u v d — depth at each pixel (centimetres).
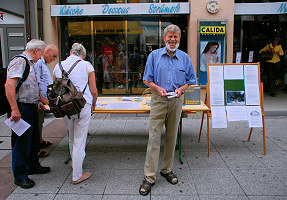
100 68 813
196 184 309
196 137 470
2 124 569
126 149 419
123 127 537
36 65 336
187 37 723
